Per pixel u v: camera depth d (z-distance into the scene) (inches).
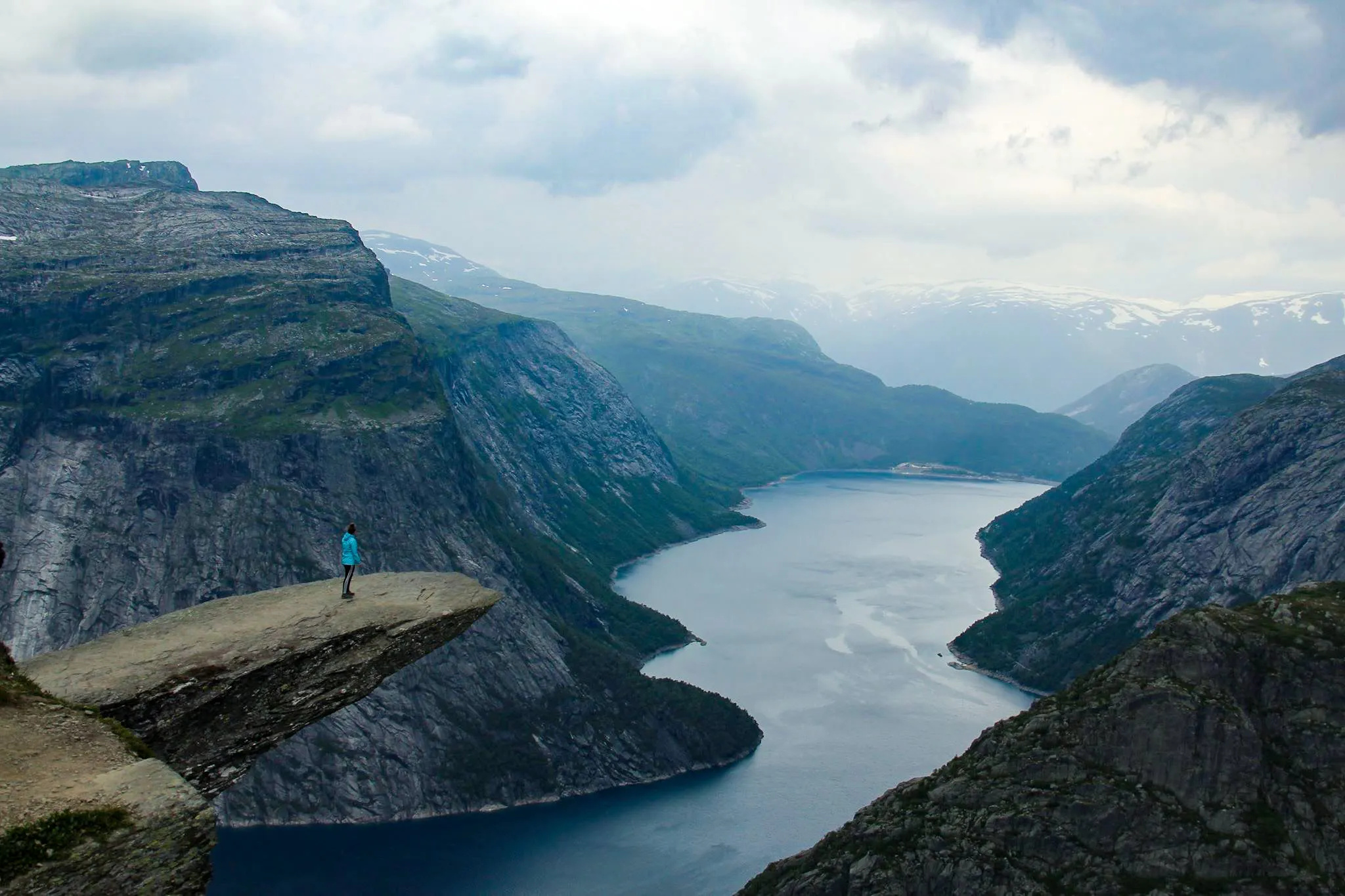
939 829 3006.9
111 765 1065.5
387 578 1644.9
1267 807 2763.3
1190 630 3129.9
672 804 5753.0
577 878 4872.0
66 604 6161.4
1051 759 3021.7
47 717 1118.4
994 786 3043.8
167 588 6225.4
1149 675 3073.3
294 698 1362.0
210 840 1006.4
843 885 3038.9
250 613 1480.1
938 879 2898.6
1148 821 2790.4
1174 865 2704.2
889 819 3154.5
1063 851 2815.0
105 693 1216.8
